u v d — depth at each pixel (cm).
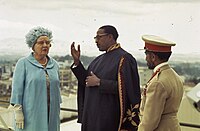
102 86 216
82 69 244
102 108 221
